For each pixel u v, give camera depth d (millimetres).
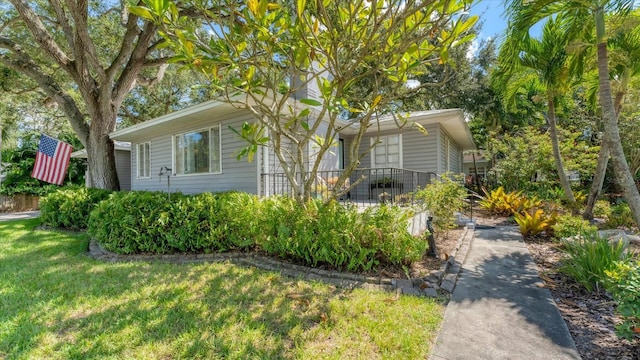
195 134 8602
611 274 2508
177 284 3445
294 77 3861
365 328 2488
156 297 3088
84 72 8438
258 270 3922
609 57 6043
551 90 7742
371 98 3930
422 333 2430
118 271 3936
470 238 5922
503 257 4715
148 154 10570
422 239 4184
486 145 13789
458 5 2838
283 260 4223
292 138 4316
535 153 10531
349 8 3137
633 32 5738
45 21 9594
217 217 4730
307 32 3346
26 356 2139
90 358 2113
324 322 2572
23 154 14812
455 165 12742
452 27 3236
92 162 8852
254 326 2508
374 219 4000
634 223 6062
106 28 10414
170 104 18188
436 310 2861
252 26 3006
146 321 2602
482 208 10344
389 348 2223
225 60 3111
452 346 2279
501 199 9180
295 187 4402
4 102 12977
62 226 7457
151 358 2111
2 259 4609
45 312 2783
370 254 3852
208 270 3920
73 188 8047
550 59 7160
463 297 3205
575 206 7797
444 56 3082
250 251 4672
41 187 14789
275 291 3229
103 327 2521
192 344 2256
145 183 10625
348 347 2227
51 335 2404
